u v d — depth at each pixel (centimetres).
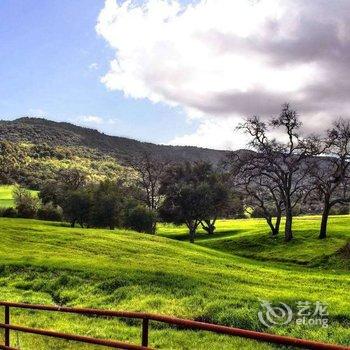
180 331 1780
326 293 2581
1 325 1145
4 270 3052
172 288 2398
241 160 6738
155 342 1636
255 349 1516
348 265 5056
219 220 12000
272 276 3378
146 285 2472
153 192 9331
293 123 6412
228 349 1523
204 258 4041
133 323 1947
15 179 18862
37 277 2886
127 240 4719
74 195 7712
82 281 2695
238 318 1797
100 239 4641
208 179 8700
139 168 9544
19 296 2508
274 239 6794
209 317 1872
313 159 6400
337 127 6128
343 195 6438
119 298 2323
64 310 934
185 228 10538
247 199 7725
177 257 3950
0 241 4341
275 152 6581
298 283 3078
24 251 3853
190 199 7988
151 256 3862
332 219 8488
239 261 4547
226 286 2512
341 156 6147
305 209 10281
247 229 8794
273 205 11125
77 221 7894
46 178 18288
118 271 2806
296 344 525
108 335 1747
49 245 4219
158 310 2027
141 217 7644
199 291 2297
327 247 5859
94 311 859
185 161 9044
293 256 5759
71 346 1589
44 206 9506
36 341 1630
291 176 6581
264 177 7056
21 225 5538
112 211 7681
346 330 1653
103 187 8219
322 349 495
